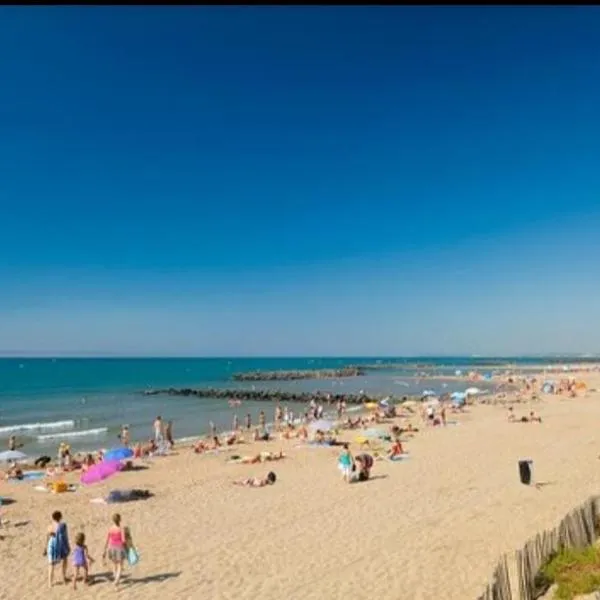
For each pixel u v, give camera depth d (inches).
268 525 700.0
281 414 2144.4
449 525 648.4
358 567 539.5
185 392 3225.9
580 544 492.1
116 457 1130.7
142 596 500.4
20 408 2455.7
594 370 4960.6
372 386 3875.5
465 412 1920.5
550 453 1090.1
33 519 779.4
